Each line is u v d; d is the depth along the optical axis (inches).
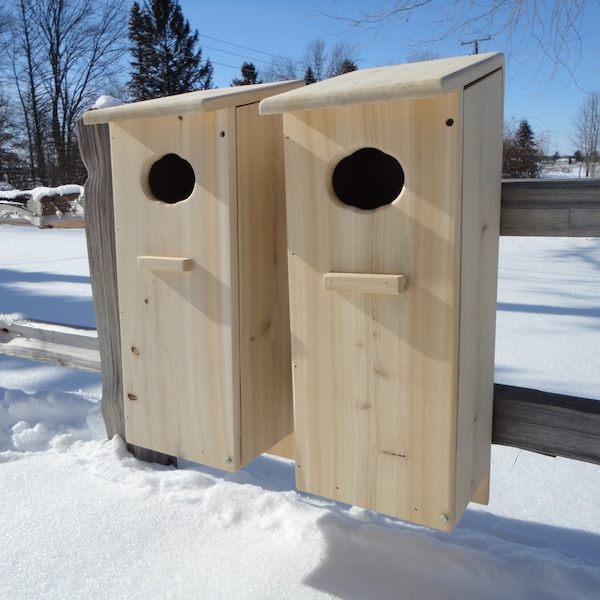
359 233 50.8
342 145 50.2
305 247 53.3
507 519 72.6
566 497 77.3
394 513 53.8
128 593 55.4
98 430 94.0
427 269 48.6
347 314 52.6
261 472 84.7
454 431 50.4
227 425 60.7
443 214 47.3
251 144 58.2
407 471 52.5
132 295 64.0
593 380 120.4
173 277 60.9
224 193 56.3
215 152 56.1
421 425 51.2
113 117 59.2
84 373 131.7
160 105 56.0
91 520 66.2
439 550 59.0
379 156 66.9
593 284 225.3
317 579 56.4
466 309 51.1
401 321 50.4
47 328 99.2
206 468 83.6
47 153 1058.1
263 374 63.7
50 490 72.6
